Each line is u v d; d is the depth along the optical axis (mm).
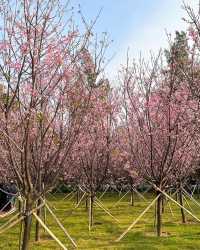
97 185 17406
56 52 8914
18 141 9602
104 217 19625
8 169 14500
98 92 13016
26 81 8727
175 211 22078
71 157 15297
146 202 27859
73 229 15859
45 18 8719
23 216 9211
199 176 25062
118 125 17500
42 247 12266
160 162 14492
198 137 14914
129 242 13086
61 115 9805
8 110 8547
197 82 11656
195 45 11656
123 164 22875
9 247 12375
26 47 8500
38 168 9195
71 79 9398
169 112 13508
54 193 35281
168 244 12672
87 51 9719
